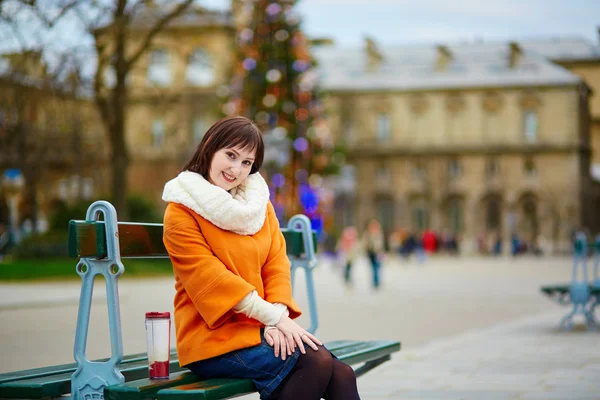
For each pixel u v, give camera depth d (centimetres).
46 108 2617
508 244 8750
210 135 403
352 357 464
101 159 3559
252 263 396
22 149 3219
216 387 355
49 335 1155
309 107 3869
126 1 2448
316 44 3969
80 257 357
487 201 8881
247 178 417
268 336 380
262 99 3703
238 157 400
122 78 2789
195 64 2991
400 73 9088
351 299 2017
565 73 8762
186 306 391
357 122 9050
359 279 3212
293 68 3697
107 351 980
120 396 353
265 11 3641
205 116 7038
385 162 9038
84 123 3231
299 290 2403
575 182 8662
